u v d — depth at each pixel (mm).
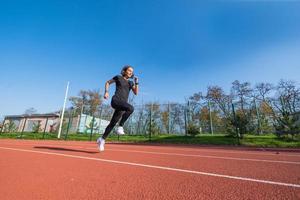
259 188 1777
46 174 2342
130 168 2703
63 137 20641
